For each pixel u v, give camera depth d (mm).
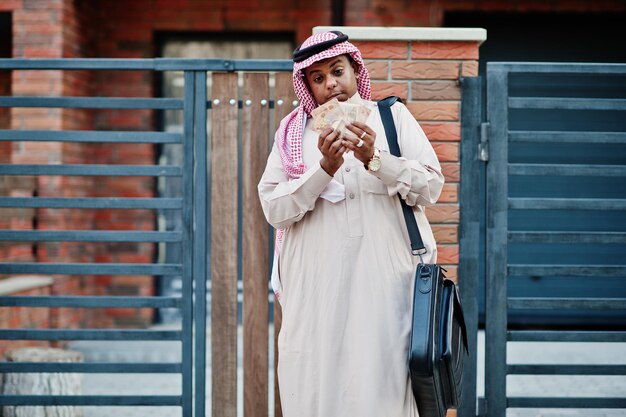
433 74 3629
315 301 2633
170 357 6305
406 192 2557
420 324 2479
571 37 7316
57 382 4273
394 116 2766
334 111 2445
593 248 7344
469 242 3621
